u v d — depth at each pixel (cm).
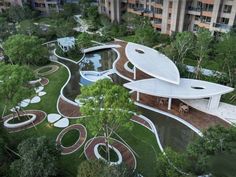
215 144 2258
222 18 5541
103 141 3125
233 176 2078
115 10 7112
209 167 2147
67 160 2855
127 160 2853
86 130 3325
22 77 2989
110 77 4666
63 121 3497
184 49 4938
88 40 5638
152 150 3000
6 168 2355
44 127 3388
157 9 6412
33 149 2233
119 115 2212
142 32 5416
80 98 2373
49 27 6762
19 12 7506
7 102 3177
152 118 3578
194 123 3444
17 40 4412
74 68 5072
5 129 3097
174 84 3759
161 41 5975
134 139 3175
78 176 2097
